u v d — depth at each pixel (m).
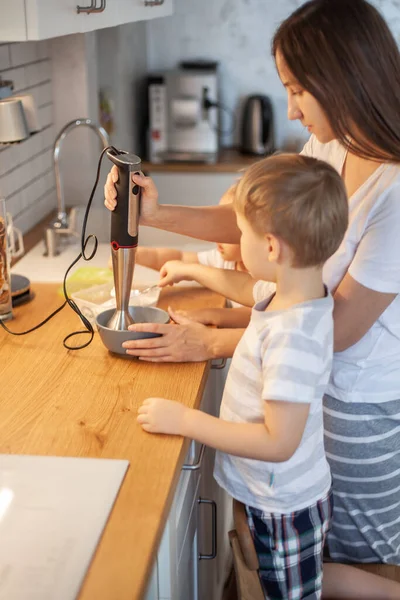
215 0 3.94
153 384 1.35
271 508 1.31
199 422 1.18
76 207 2.65
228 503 2.26
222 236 1.73
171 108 3.78
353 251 1.37
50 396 1.30
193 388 1.34
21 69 2.38
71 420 1.22
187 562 1.41
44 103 2.64
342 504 1.58
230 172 3.64
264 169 1.19
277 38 1.32
